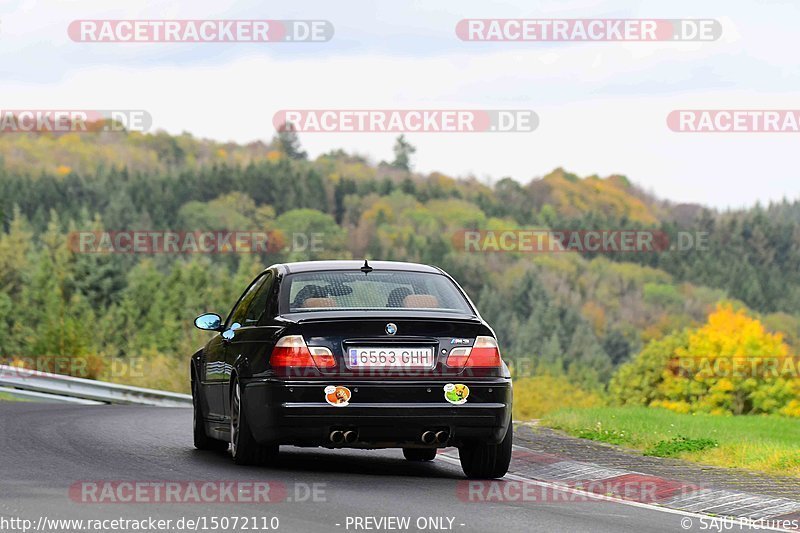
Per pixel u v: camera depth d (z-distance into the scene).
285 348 24.66
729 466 29.28
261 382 24.81
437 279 27.47
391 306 26.11
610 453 31.83
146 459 27.72
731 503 23.17
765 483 25.92
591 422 39.31
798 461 28.16
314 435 24.47
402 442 24.91
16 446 29.78
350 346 24.72
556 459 29.81
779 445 32.91
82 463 26.27
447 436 24.86
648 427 38.16
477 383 25.00
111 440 32.62
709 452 31.47
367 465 28.28
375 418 24.41
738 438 35.59
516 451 31.41
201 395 30.69
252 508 19.88
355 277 26.91
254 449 25.86
